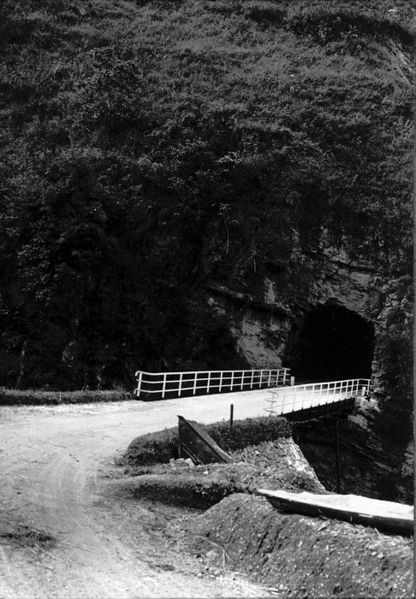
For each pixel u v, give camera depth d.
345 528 10.12
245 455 21.33
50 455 16.42
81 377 34.25
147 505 13.35
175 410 25.91
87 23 57.50
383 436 39.81
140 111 46.09
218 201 42.28
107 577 9.70
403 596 8.46
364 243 44.19
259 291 40.41
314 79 55.09
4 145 42.72
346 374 48.19
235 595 9.41
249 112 48.84
